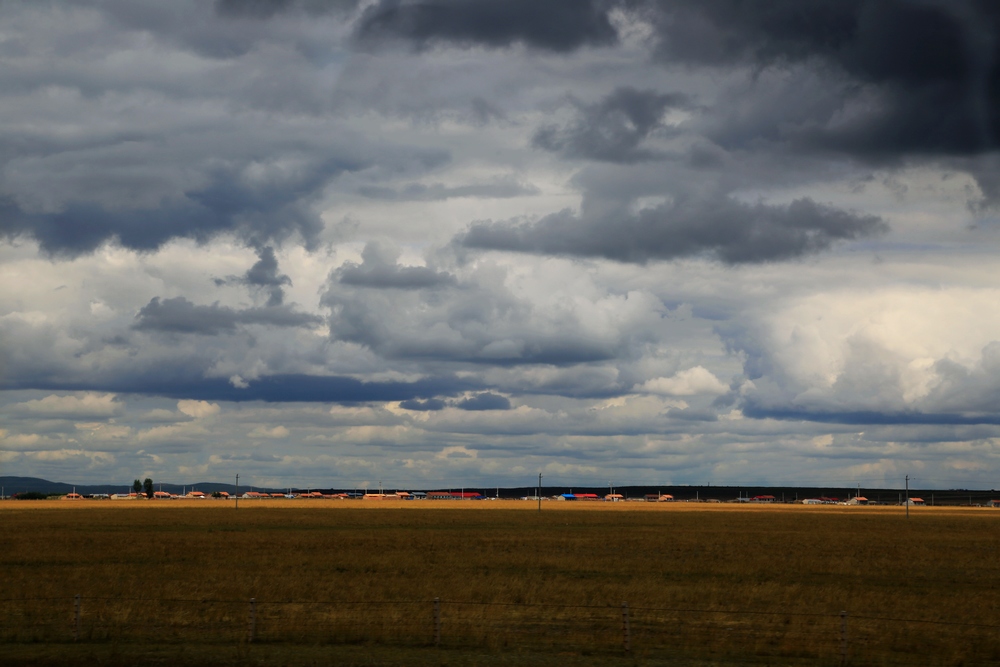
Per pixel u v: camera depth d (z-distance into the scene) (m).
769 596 49.50
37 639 35.81
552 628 39.41
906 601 48.22
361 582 54.19
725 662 32.56
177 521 131.88
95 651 33.38
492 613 43.19
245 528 115.19
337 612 43.00
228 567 63.78
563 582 55.28
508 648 34.81
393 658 32.62
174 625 39.31
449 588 51.41
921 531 116.94
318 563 66.50
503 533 105.06
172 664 31.31
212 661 31.77
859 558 73.69
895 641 36.75
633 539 94.69
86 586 51.84
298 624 39.53
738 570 63.22
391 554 74.31
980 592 53.19
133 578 56.16
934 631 39.38
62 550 77.19
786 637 37.59
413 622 40.19
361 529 113.69
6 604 44.62
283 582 53.75
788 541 93.44
